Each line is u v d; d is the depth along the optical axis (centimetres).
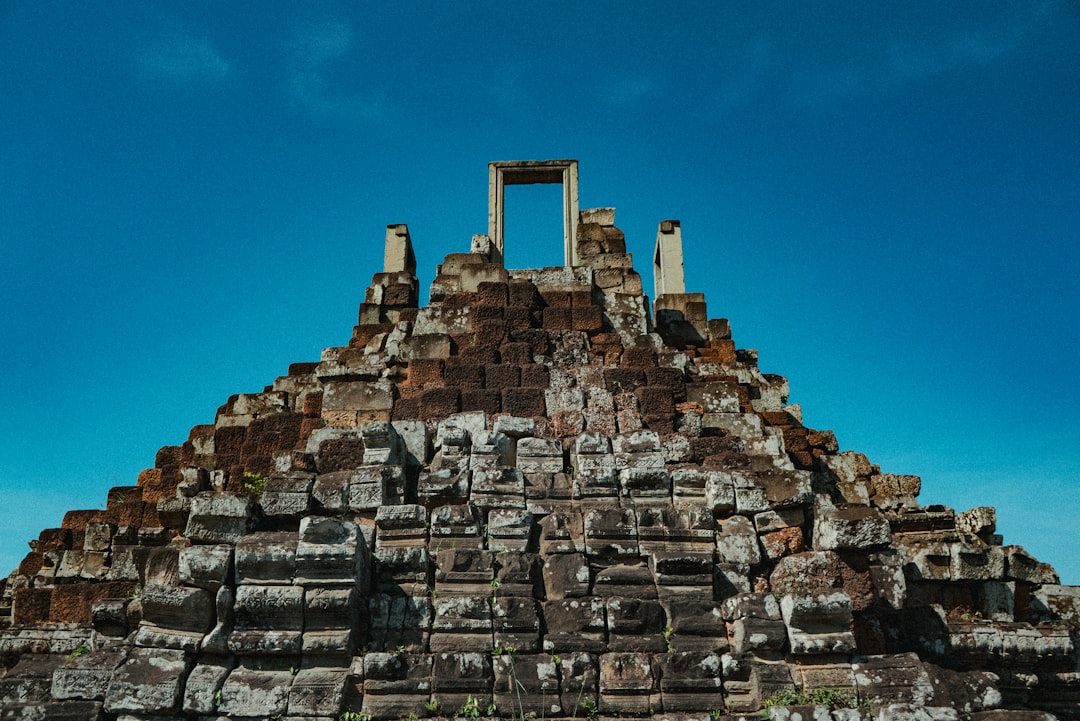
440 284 1518
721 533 1048
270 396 1516
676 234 1859
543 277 1491
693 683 887
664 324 1653
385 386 1298
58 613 1224
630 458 1123
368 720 842
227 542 962
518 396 1270
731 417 1302
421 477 1091
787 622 913
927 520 1420
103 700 851
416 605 927
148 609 873
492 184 1758
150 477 1437
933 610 1096
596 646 912
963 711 858
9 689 884
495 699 863
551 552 1001
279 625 877
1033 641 1090
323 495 1059
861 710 845
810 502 1081
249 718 830
